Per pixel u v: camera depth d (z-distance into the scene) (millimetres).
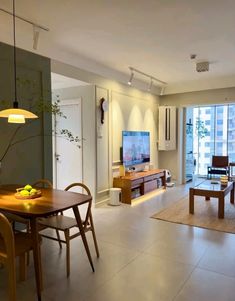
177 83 6594
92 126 4785
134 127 5953
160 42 3729
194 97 6648
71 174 5164
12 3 2617
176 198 5477
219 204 4121
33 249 2086
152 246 3094
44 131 3738
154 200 5312
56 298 2117
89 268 2590
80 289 2238
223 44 3824
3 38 3234
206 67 4691
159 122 6875
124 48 3971
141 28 3240
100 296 2141
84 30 3297
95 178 4805
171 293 2176
